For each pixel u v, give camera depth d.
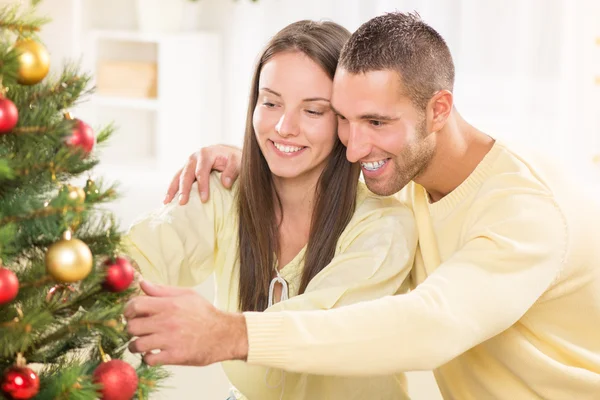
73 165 1.13
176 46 5.75
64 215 1.09
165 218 1.71
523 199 1.54
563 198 1.61
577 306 1.64
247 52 5.87
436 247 1.69
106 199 1.18
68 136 1.14
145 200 4.82
